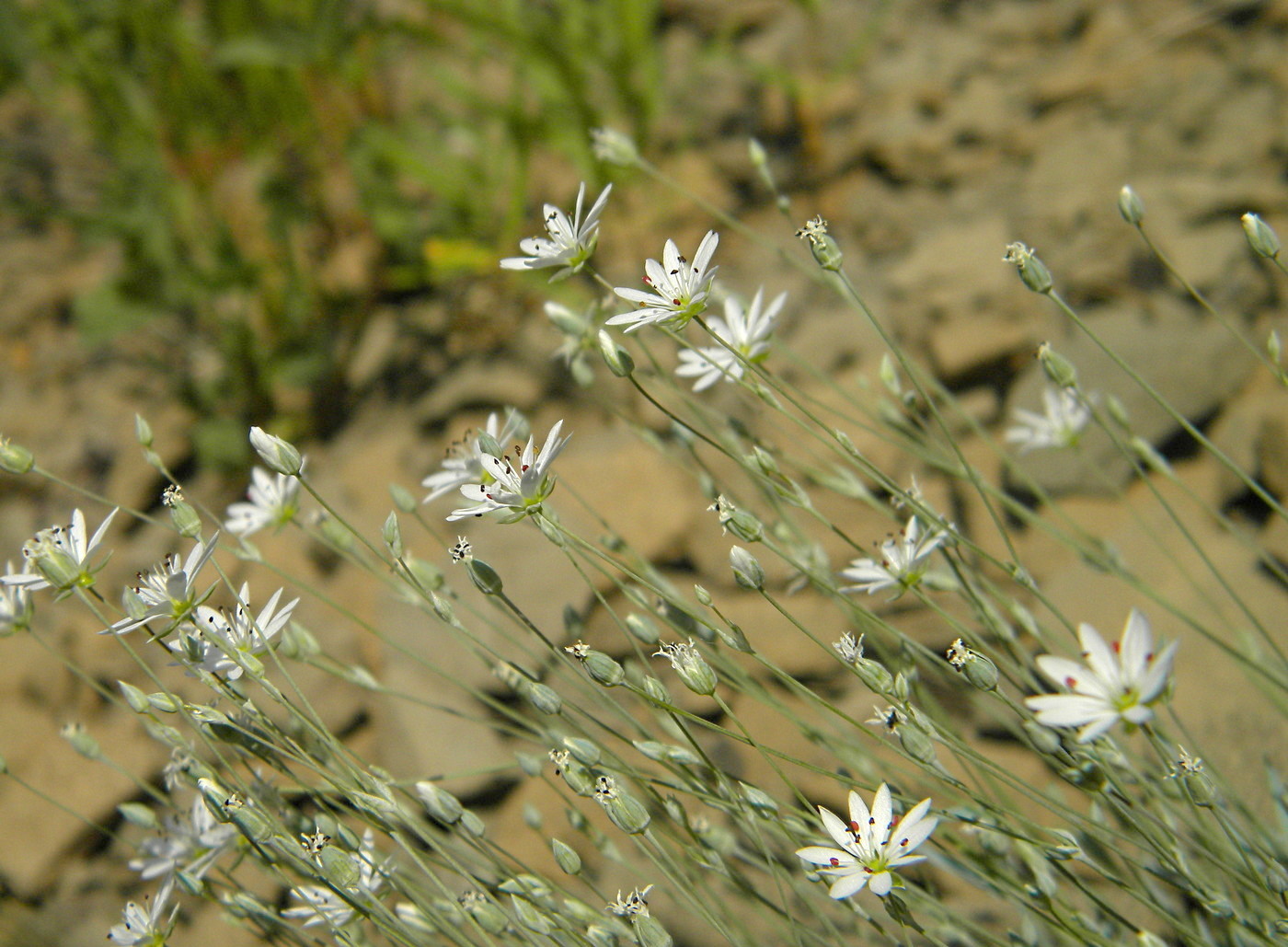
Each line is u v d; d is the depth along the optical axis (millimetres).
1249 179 292
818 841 157
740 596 250
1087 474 255
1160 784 170
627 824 143
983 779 196
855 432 270
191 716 154
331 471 311
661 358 297
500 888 155
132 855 242
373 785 155
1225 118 311
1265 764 180
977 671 142
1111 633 224
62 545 156
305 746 180
